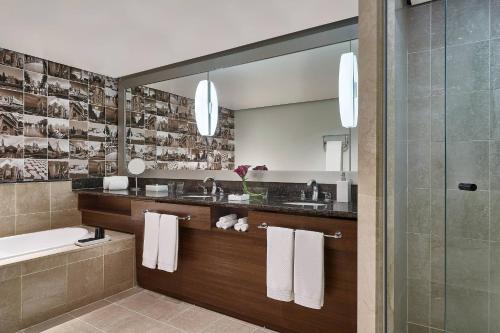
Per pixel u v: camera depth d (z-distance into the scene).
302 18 2.22
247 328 2.16
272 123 2.74
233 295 2.31
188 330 2.12
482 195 1.76
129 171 3.55
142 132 3.58
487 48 1.75
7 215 2.77
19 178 2.86
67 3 2.00
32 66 2.96
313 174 2.54
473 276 1.80
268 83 2.75
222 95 3.01
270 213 1.98
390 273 1.05
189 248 2.53
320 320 1.95
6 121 2.77
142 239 2.83
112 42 2.63
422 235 1.97
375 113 0.96
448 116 1.85
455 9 1.85
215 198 2.53
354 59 2.35
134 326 2.16
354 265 1.82
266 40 2.69
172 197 2.58
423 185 1.96
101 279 2.59
